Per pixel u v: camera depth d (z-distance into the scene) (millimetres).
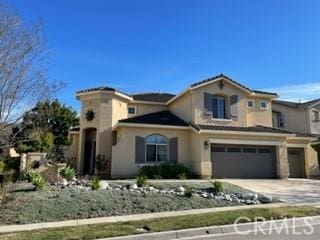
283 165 25766
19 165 20328
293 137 26984
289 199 16188
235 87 27359
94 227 10156
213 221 10656
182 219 11070
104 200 13852
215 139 24484
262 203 15078
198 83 26141
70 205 13062
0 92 14703
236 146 25391
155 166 23984
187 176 24141
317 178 27641
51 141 26219
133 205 13531
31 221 11398
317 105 34406
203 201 14742
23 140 17094
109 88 27281
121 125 24516
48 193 14641
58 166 19234
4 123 15031
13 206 12703
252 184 21000
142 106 29594
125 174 24062
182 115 27688
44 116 18312
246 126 27156
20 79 15461
